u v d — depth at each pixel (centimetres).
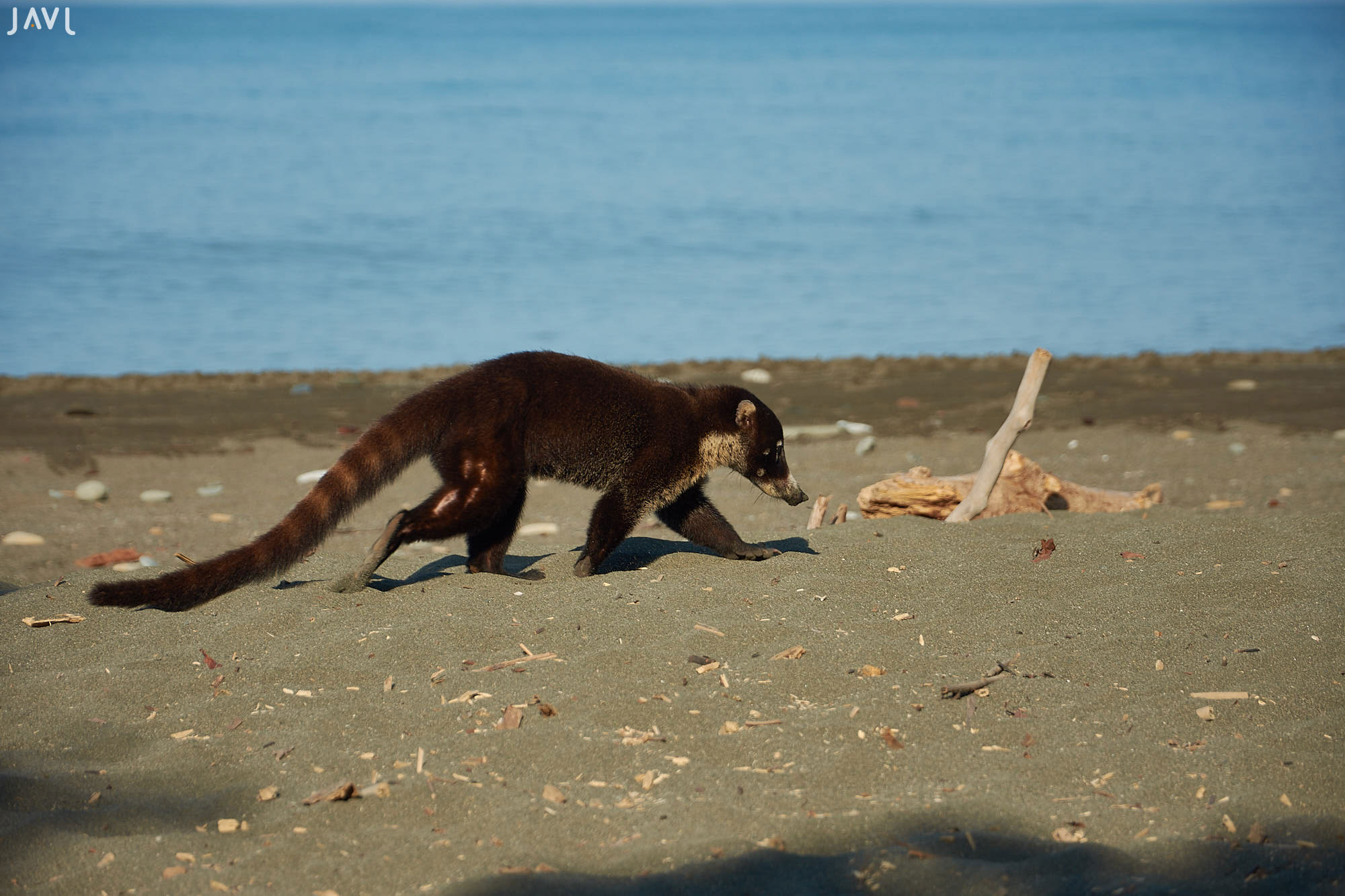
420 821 600
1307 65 14200
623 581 955
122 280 3372
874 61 16125
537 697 730
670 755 662
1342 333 2916
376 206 4606
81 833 591
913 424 2006
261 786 637
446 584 942
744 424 1023
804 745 670
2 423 2006
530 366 962
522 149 6450
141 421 2041
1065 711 712
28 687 757
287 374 2412
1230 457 1747
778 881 541
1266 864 546
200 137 6856
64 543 1391
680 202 4778
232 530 1472
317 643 817
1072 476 1667
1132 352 2781
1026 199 4831
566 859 566
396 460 932
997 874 541
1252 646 802
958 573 969
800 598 910
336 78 12812
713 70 14200
